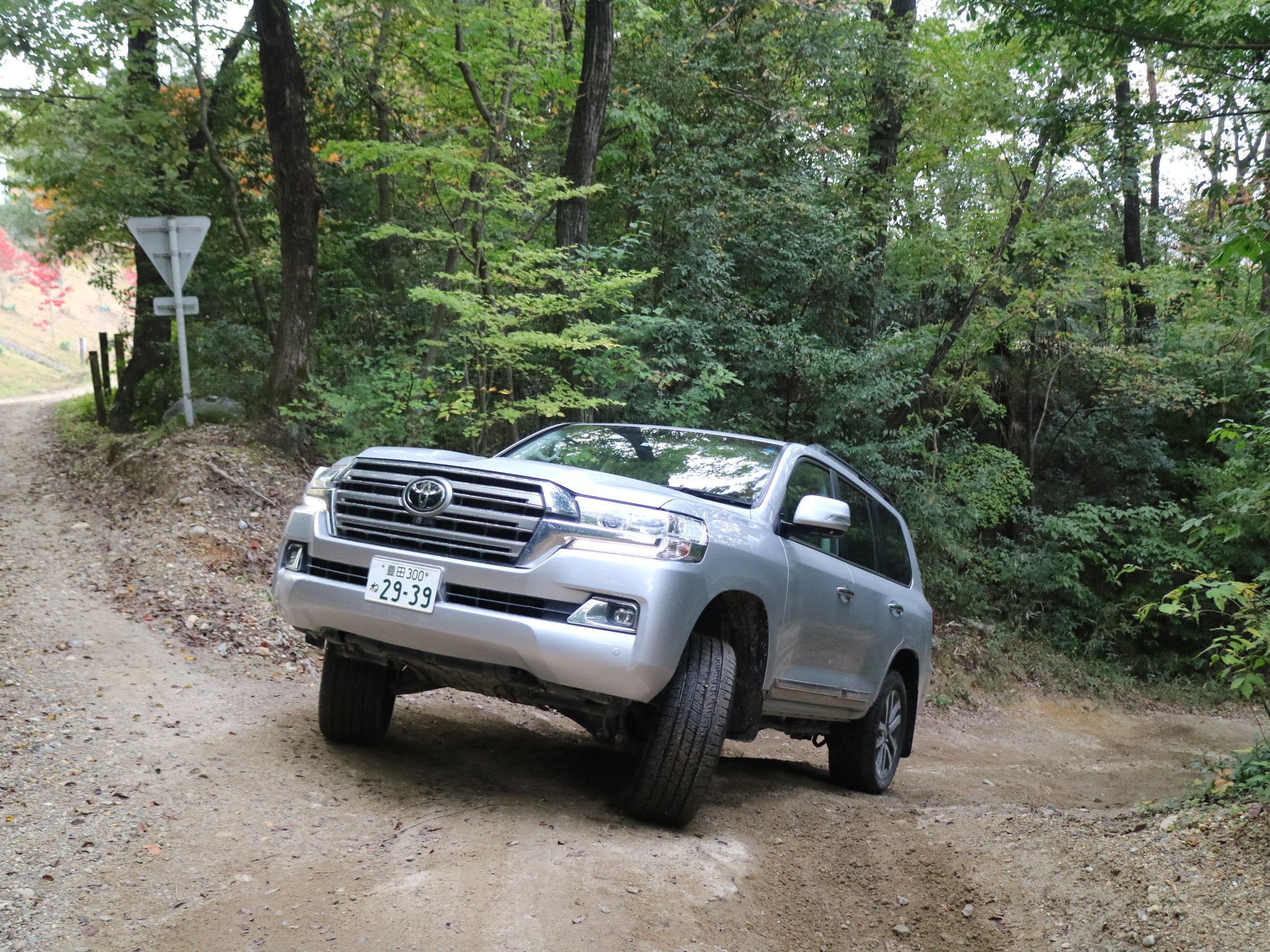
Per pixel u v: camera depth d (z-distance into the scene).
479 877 3.19
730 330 13.94
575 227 11.87
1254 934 3.03
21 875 2.95
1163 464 19.11
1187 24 8.43
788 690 4.66
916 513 14.41
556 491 3.76
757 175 15.44
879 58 16.78
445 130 13.83
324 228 17.08
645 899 3.20
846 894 3.66
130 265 20.55
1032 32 9.26
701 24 16.48
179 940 2.68
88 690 4.89
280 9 11.29
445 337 12.20
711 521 3.99
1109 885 3.59
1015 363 19.14
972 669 13.63
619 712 3.83
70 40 14.88
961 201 16.81
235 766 4.12
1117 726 13.05
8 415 24.12
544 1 13.87
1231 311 19.56
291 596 4.14
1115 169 15.55
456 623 3.69
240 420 12.08
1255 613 5.01
